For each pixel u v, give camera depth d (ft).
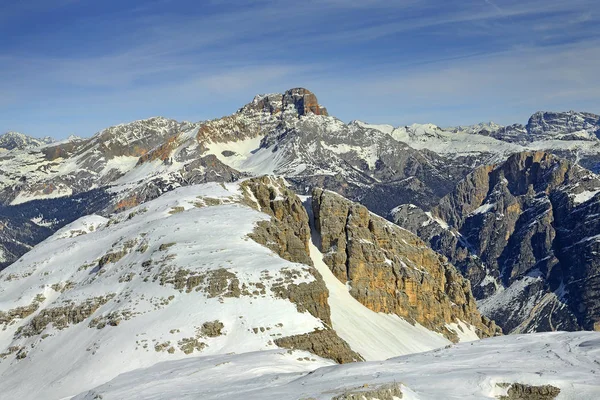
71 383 451.53
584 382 327.06
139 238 654.94
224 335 479.41
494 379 334.03
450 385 330.54
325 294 540.11
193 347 467.93
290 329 489.26
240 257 561.84
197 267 548.72
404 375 352.90
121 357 466.29
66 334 543.80
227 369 390.21
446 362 388.16
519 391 328.29
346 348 503.61
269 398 304.71
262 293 515.91
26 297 643.45
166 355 462.19
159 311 508.94
